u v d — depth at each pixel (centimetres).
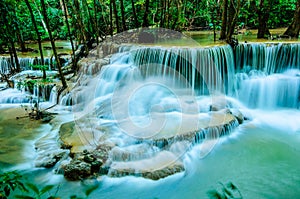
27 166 446
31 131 582
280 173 439
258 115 675
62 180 408
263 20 912
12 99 764
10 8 941
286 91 721
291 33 907
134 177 409
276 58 767
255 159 476
